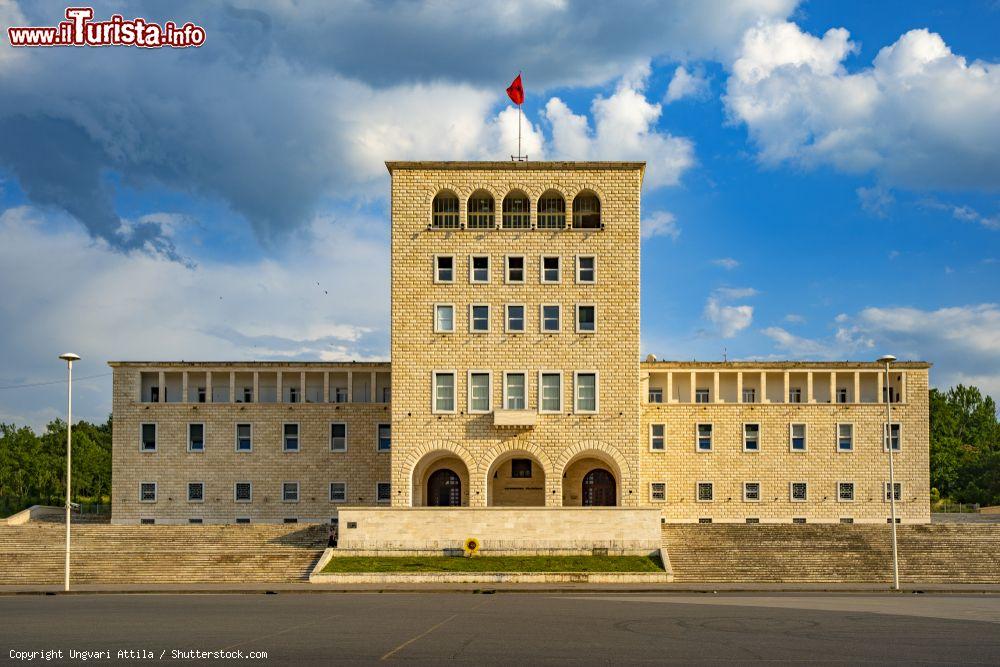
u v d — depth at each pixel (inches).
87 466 5541.3
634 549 2942.9
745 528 3053.6
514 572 2701.8
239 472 3619.6
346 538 2974.9
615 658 1421.0
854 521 3602.4
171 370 3676.2
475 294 3152.1
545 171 3174.2
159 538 3065.9
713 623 1800.0
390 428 3403.1
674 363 3700.8
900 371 3671.3
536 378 3125.0
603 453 3107.8
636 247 3147.1
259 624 1772.9
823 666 1375.5
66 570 2492.6
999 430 6254.9
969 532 3006.9
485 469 3097.9
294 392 3722.9
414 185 3176.7
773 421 3654.0
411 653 1451.8
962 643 1577.3
